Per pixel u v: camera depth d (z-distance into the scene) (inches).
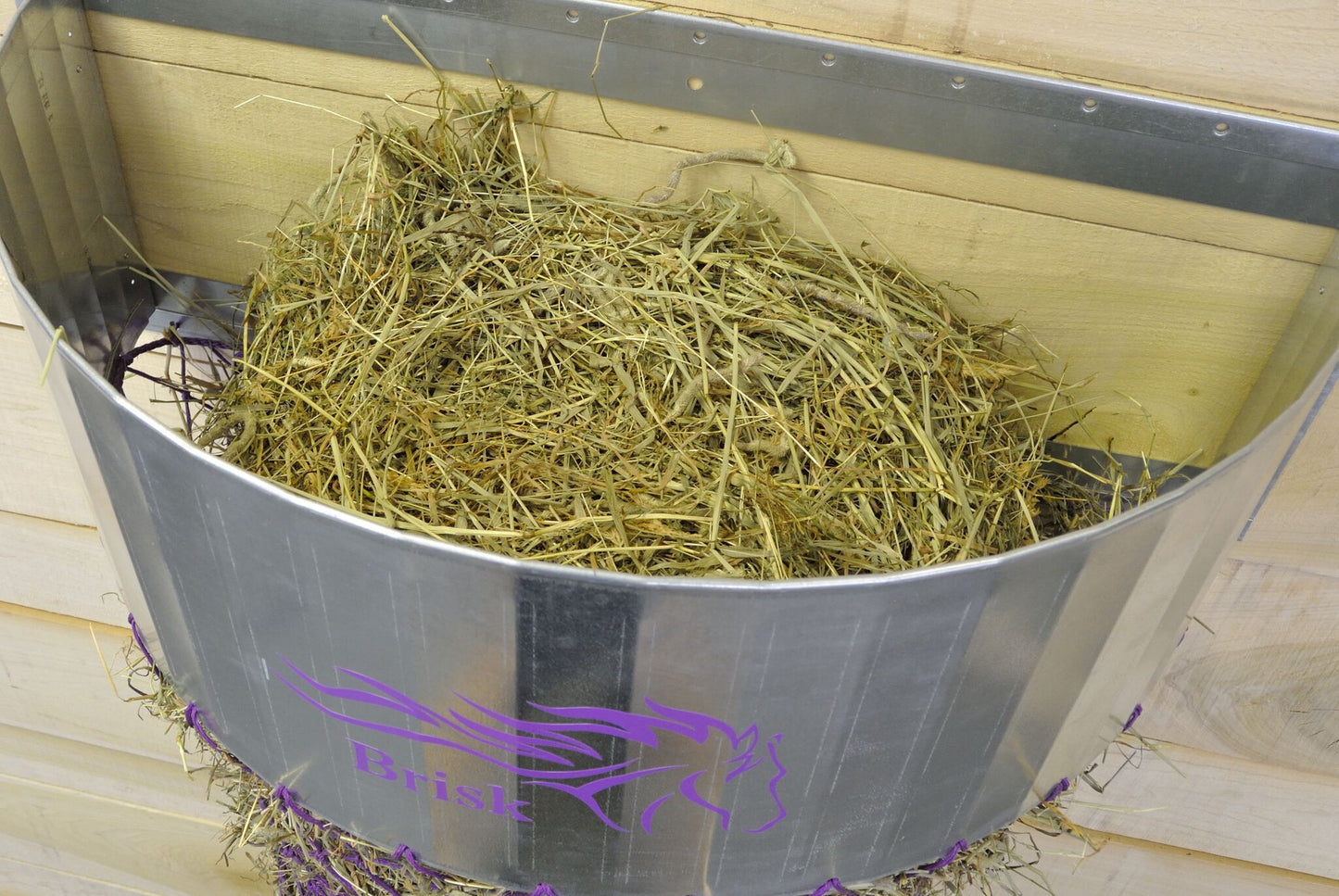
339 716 22.6
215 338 36.9
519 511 27.5
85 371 20.1
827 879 25.0
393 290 30.6
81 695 50.6
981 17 28.5
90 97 31.6
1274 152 28.1
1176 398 33.0
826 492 28.1
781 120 30.6
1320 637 38.1
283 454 29.3
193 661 25.2
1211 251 30.1
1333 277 28.9
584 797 22.1
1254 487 23.7
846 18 29.1
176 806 54.4
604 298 30.7
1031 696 22.7
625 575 17.8
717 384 29.8
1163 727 42.1
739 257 31.7
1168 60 28.2
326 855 29.2
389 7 30.0
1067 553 19.3
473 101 31.7
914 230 31.9
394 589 19.3
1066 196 30.2
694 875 24.0
